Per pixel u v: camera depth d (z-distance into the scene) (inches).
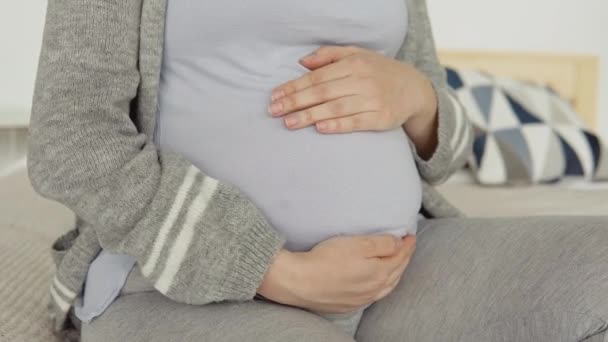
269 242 25.7
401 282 31.8
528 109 79.4
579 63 100.2
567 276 26.3
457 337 28.5
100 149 26.0
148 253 25.8
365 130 30.3
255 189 28.0
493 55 96.8
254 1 28.6
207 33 28.9
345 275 26.3
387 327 31.0
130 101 29.9
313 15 29.9
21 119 64.2
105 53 27.2
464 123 38.2
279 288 25.9
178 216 25.8
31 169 26.8
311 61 30.5
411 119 35.1
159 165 27.0
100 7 27.2
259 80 29.3
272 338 22.9
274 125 28.6
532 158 74.1
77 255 29.3
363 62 30.8
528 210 57.9
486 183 73.3
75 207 26.5
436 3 95.3
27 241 44.8
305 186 28.2
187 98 29.2
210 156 28.5
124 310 27.7
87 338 28.5
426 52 39.9
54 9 27.5
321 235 28.4
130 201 25.8
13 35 72.1
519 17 98.3
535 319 26.4
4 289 34.8
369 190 29.4
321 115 28.9
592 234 27.4
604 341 24.4
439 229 33.7
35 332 31.2
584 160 76.0
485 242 30.5
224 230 25.5
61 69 26.6
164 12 28.8
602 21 101.3
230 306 25.6
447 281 30.2
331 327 25.4
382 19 32.6
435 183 37.4
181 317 25.6
